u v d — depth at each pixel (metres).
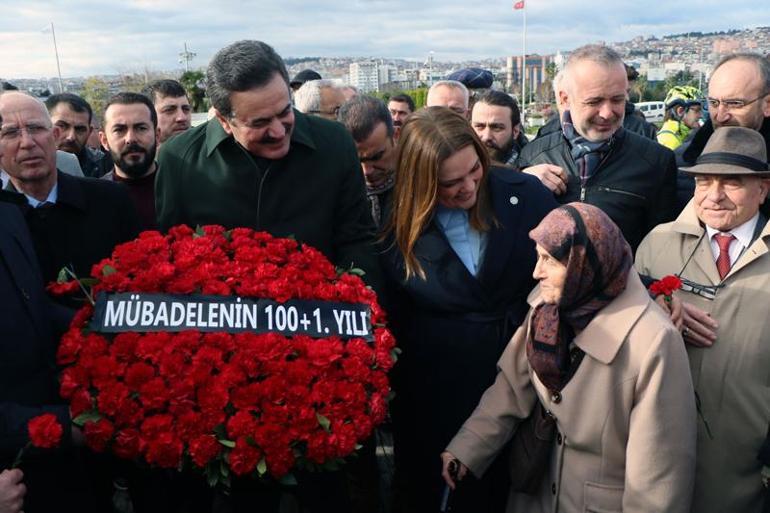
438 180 2.46
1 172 3.18
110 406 1.89
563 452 2.18
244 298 2.14
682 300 2.47
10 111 2.73
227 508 2.04
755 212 2.43
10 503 1.90
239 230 2.41
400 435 2.83
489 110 4.32
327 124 2.74
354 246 2.74
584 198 3.18
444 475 2.38
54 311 2.34
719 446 2.37
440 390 2.61
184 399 1.89
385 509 3.34
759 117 2.95
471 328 2.55
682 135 6.09
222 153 2.59
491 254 2.55
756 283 2.35
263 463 1.88
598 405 2.04
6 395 2.06
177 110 5.21
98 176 5.57
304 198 2.62
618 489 2.09
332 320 2.18
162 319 2.06
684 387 2.00
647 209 3.16
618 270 2.00
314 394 1.97
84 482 2.26
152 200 4.07
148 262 2.21
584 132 3.13
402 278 2.63
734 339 2.35
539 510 2.29
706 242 2.50
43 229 2.82
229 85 2.30
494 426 2.35
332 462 2.03
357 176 2.77
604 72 3.01
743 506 2.37
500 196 2.63
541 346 2.12
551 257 2.00
